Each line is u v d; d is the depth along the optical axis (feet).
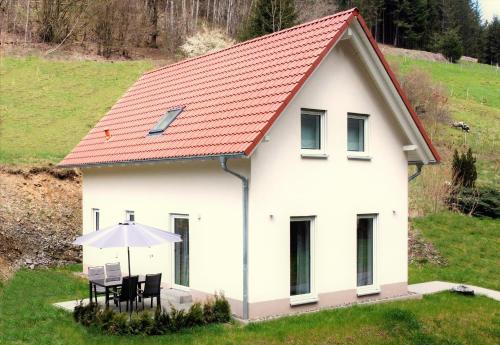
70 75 131.75
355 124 48.80
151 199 51.26
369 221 49.60
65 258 66.44
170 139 47.24
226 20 207.72
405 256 51.60
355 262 47.21
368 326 39.91
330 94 45.75
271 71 45.50
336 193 46.01
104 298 47.93
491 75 206.90
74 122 106.52
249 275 40.22
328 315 42.16
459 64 236.22
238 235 41.01
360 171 47.98
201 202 44.80
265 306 40.98
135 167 53.88
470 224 81.00
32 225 70.44
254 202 40.50
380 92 49.14
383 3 268.21
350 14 44.62
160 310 38.60
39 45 150.30
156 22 173.58
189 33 171.73
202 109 48.29
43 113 108.99
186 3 198.49
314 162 44.52
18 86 120.67
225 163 39.19
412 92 128.77
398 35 273.33
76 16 159.74
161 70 68.69
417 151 51.90
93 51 156.87
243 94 45.21
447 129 129.08
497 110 153.07
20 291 49.37
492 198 86.33
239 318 40.37
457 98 162.61
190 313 38.40
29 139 95.50
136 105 62.75
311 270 44.37
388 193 50.29
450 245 72.69
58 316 41.06
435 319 43.21
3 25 155.22
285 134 42.60
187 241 47.26
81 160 58.59
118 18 161.38
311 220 44.65
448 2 318.04
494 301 50.72
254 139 37.65
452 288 54.08
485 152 117.19
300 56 44.27
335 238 45.80
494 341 39.93
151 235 39.04
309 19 169.37
